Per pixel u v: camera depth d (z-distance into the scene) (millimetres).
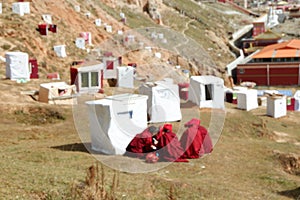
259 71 64312
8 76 27047
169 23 81562
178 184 11938
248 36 96250
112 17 60094
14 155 13859
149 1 81938
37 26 40781
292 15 112688
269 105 30375
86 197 9906
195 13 99000
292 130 27484
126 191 10938
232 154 16203
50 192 10125
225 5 125375
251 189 12914
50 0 47312
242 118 24484
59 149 14898
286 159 16688
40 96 22875
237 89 35125
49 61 37500
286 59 63719
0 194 9742
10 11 41094
